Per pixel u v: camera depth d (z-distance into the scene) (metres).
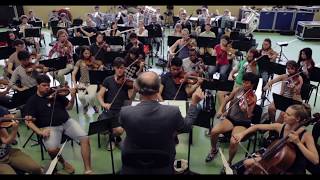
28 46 7.68
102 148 3.73
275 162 2.43
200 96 2.40
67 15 9.84
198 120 2.94
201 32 7.48
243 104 3.31
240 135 3.03
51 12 10.62
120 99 3.62
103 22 9.48
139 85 1.85
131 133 1.83
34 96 3.16
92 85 4.63
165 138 1.85
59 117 3.19
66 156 3.56
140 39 6.63
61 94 3.29
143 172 1.89
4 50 5.22
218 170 3.34
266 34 10.84
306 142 2.42
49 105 3.16
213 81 3.85
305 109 2.63
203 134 4.09
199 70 4.78
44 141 3.09
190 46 5.68
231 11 11.62
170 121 1.83
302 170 2.44
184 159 3.42
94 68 4.74
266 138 3.51
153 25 7.41
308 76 4.55
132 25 8.62
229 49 5.69
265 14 10.96
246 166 2.55
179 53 5.83
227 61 5.56
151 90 1.83
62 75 5.12
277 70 4.72
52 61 4.63
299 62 4.76
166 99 3.68
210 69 5.46
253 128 2.98
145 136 1.81
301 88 4.03
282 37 10.40
